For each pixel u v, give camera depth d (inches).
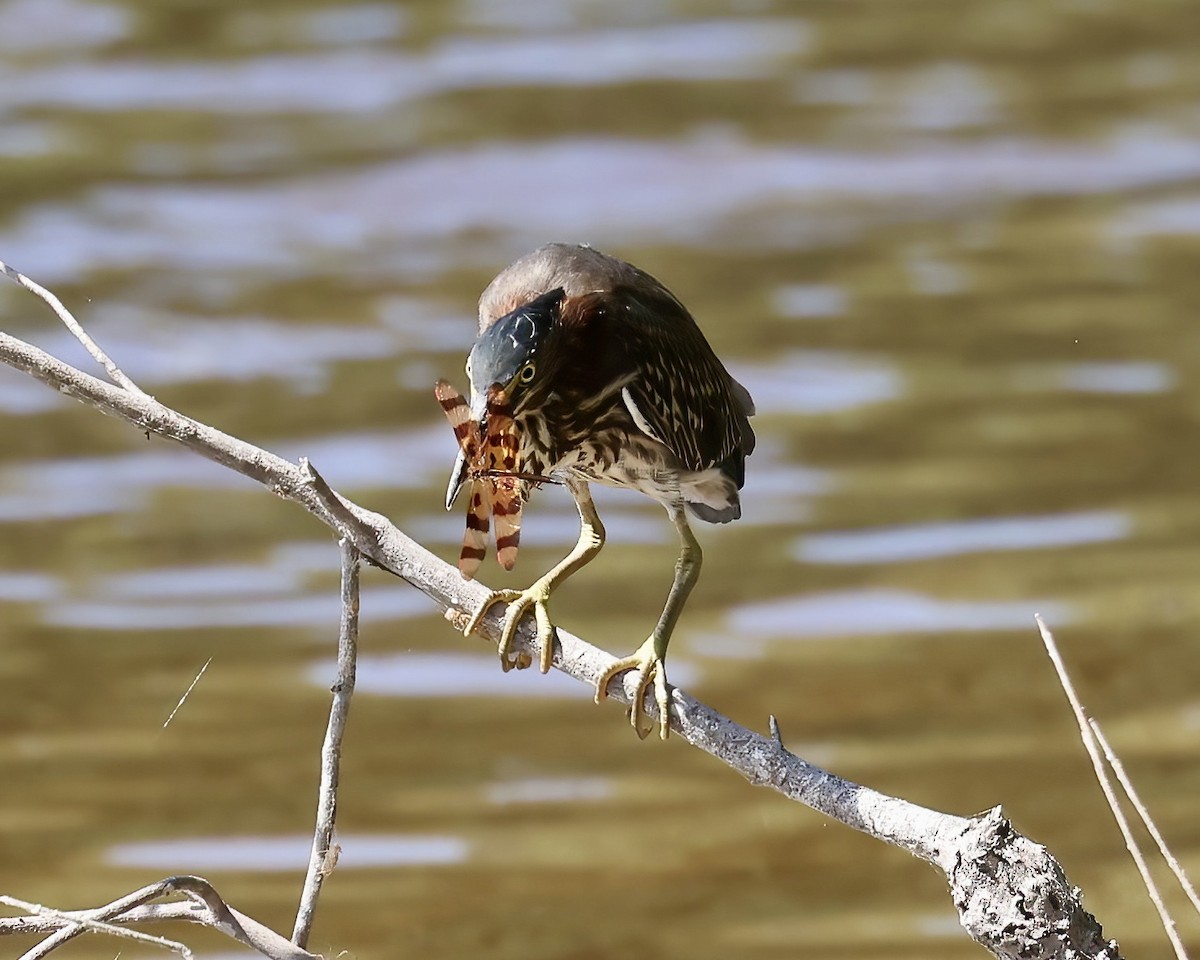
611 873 414.6
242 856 418.6
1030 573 554.6
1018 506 599.5
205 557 570.6
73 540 581.9
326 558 570.6
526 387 267.7
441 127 995.3
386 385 702.5
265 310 780.0
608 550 573.6
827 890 409.7
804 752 458.0
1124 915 393.7
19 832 424.5
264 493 621.9
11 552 571.8
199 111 1033.5
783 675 497.7
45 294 268.4
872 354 732.7
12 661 505.7
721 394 322.7
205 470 637.3
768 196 913.5
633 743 469.1
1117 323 760.3
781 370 716.0
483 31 1147.9
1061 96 1040.2
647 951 384.5
